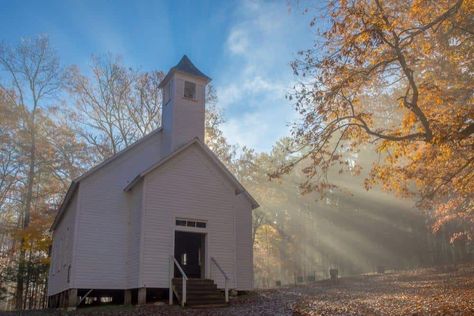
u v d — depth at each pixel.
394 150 14.69
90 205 20.02
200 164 20.70
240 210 23.23
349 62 11.36
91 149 35.97
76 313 16.25
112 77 37.03
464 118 11.16
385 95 13.84
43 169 34.62
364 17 10.64
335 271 29.41
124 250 20.06
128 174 21.31
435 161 14.45
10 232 32.66
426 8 11.34
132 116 37.34
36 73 35.03
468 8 10.94
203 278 19.42
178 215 19.53
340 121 12.21
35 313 17.11
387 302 15.19
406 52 11.99
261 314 14.40
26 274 31.88
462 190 15.92
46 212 33.00
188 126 22.12
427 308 13.23
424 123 10.73
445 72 13.19
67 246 21.09
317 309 14.59
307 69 11.75
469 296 15.31
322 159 12.66
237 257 22.28
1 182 34.59
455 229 33.75
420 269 30.59
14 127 33.84
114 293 20.78
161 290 19.03
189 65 23.33
